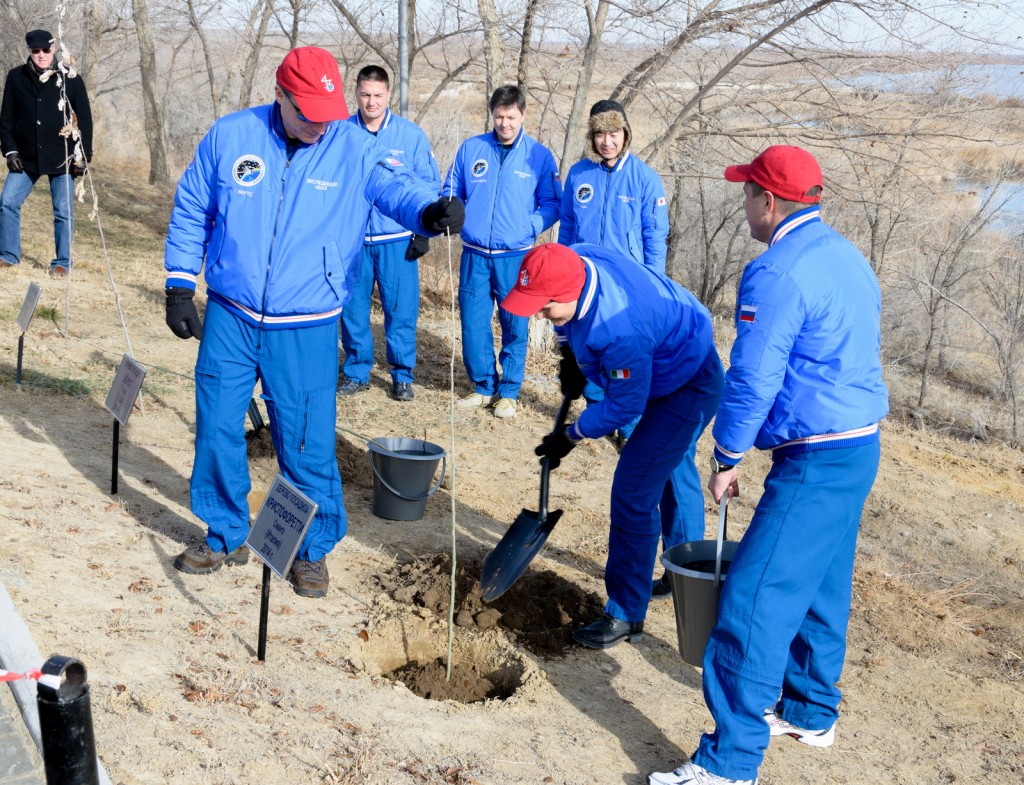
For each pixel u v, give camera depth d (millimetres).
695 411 4031
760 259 3168
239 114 3865
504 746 3436
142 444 5766
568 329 3803
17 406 5910
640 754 3543
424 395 7832
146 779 2832
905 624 4914
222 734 3127
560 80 10094
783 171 3189
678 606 3639
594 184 6766
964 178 11523
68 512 4508
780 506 3193
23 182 9078
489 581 4086
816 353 3115
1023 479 8273
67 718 1961
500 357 7539
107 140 21422
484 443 6938
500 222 7102
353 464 6008
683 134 10023
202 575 4238
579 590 4805
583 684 4000
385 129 6910
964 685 4387
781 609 3178
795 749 3715
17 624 3266
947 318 11945
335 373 4137
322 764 3096
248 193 3828
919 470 8023
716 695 3229
